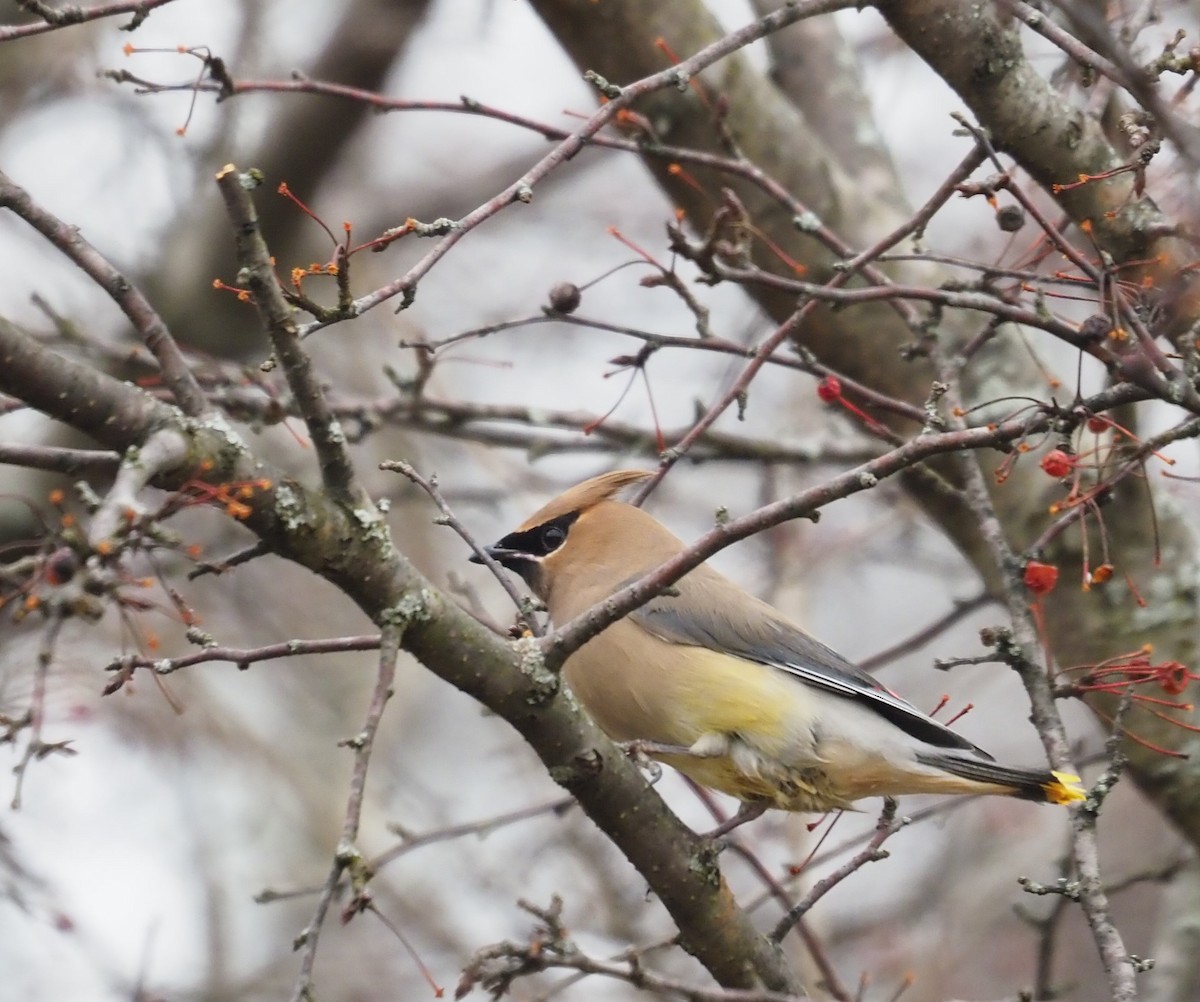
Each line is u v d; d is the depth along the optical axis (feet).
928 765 29.78
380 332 56.13
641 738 31.96
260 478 22.38
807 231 30.37
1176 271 24.06
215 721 51.39
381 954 50.67
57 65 49.67
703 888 26.22
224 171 20.68
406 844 32.04
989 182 23.94
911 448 22.56
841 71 42.16
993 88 27.04
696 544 23.30
